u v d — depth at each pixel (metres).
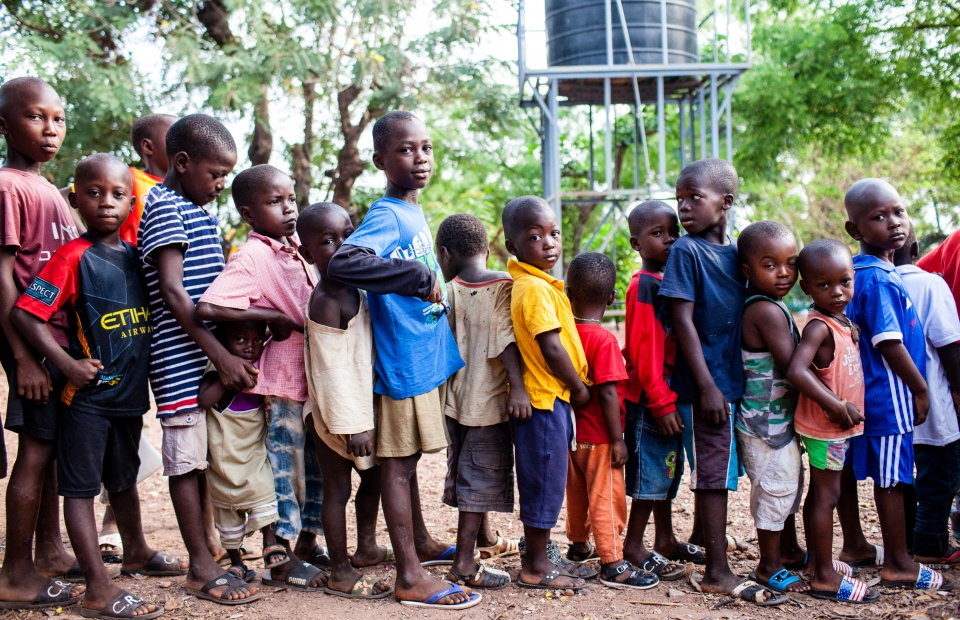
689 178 3.55
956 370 3.76
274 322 3.46
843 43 16.22
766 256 3.41
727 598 3.38
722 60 17.36
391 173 3.48
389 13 11.57
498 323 3.51
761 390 3.48
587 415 3.65
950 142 17.11
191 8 12.20
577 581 3.51
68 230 3.65
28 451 3.34
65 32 11.73
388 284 3.08
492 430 3.54
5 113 3.46
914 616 3.17
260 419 3.52
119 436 3.45
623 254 17.66
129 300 3.37
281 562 3.51
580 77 10.51
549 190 12.08
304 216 3.37
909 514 4.03
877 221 3.68
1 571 3.40
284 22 11.89
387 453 3.33
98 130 11.25
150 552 3.83
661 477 3.71
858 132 16.77
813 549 3.46
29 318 3.18
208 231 3.58
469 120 14.11
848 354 3.45
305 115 13.43
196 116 3.57
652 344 3.56
